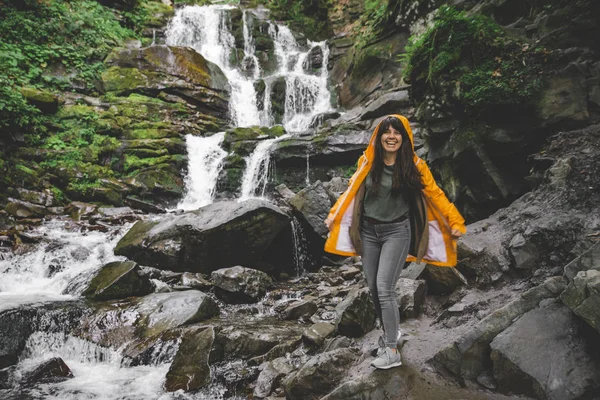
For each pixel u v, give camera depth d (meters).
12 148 9.28
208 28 16.31
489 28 6.00
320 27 17.50
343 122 11.20
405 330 3.95
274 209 6.80
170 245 6.44
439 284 4.52
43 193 8.84
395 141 2.96
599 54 5.62
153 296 5.23
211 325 4.60
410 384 3.14
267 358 4.11
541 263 4.10
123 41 13.78
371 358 3.52
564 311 3.15
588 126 5.18
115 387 3.85
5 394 3.70
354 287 5.68
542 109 5.42
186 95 12.59
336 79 14.96
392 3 12.40
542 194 4.84
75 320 4.85
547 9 6.32
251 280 5.95
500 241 4.54
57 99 10.45
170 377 3.89
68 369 4.13
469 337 3.28
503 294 3.99
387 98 10.62
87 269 6.20
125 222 8.52
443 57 6.13
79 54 11.97
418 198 3.10
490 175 5.83
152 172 10.34
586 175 4.54
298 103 14.71
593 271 2.98
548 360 2.96
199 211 6.98
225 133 11.77
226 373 3.90
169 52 12.87
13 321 4.53
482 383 3.14
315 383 3.36
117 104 11.45
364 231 3.19
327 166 10.86
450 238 3.12
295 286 6.45
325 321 4.82
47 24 11.87
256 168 10.96
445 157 6.46
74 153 9.85
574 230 4.00
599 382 2.75
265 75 16.14
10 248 6.64
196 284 5.95
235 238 6.44
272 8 18.23
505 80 5.62
